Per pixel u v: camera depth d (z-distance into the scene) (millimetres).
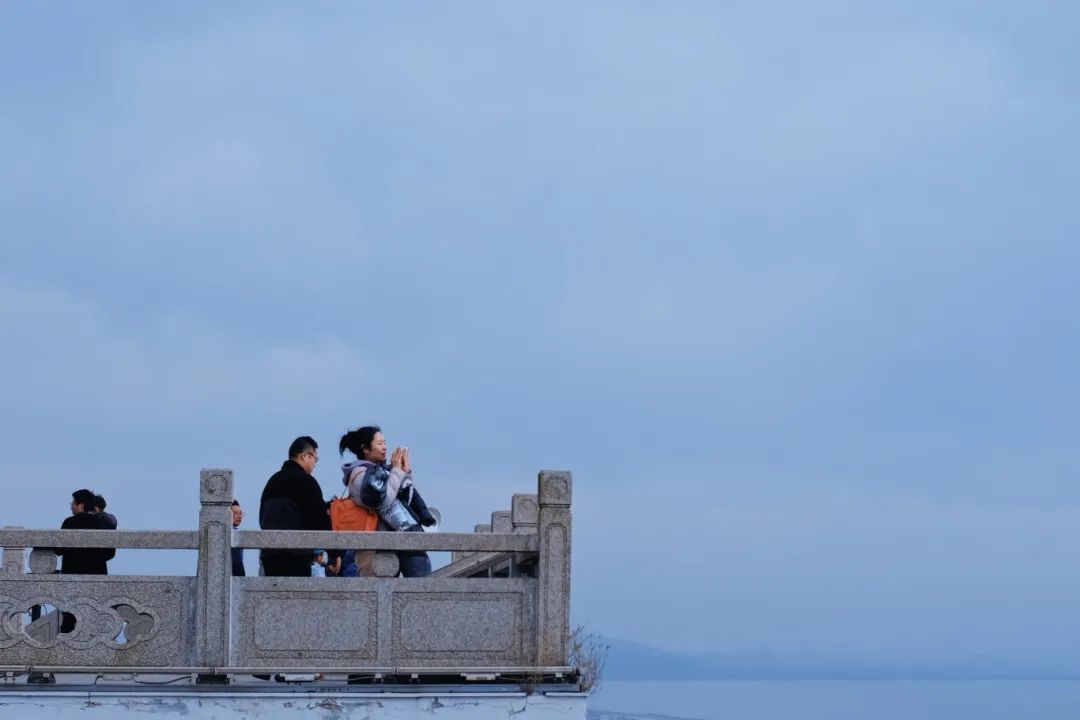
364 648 13898
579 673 14008
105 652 13555
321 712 13586
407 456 15305
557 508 14258
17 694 13305
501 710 13836
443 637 14031
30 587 13609
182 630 13680
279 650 13766
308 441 15453
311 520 14852
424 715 13719
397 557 14336
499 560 16562
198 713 13453
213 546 13734
